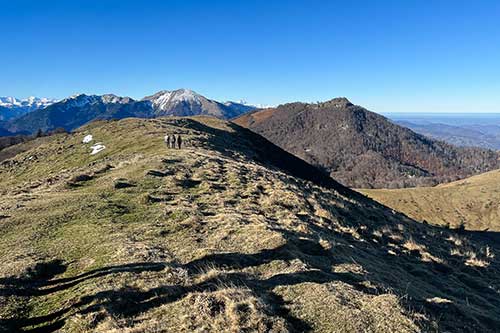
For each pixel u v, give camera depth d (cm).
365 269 1627
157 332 973
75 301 1119
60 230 1773
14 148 12038
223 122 8712
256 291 1222
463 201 16762
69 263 1417
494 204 16088
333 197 3603
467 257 3138
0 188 5831
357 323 1078
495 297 2141
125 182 2658
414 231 3581
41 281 1295
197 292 1160
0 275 1281
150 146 4950
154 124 6869
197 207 2148
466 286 2198
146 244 1563
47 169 5984
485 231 13975
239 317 1032
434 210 16312
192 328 988
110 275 1259
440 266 2500
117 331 959
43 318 1062
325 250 1706
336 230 2322
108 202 2172
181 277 1276
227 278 1290
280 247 1578
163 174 2934
